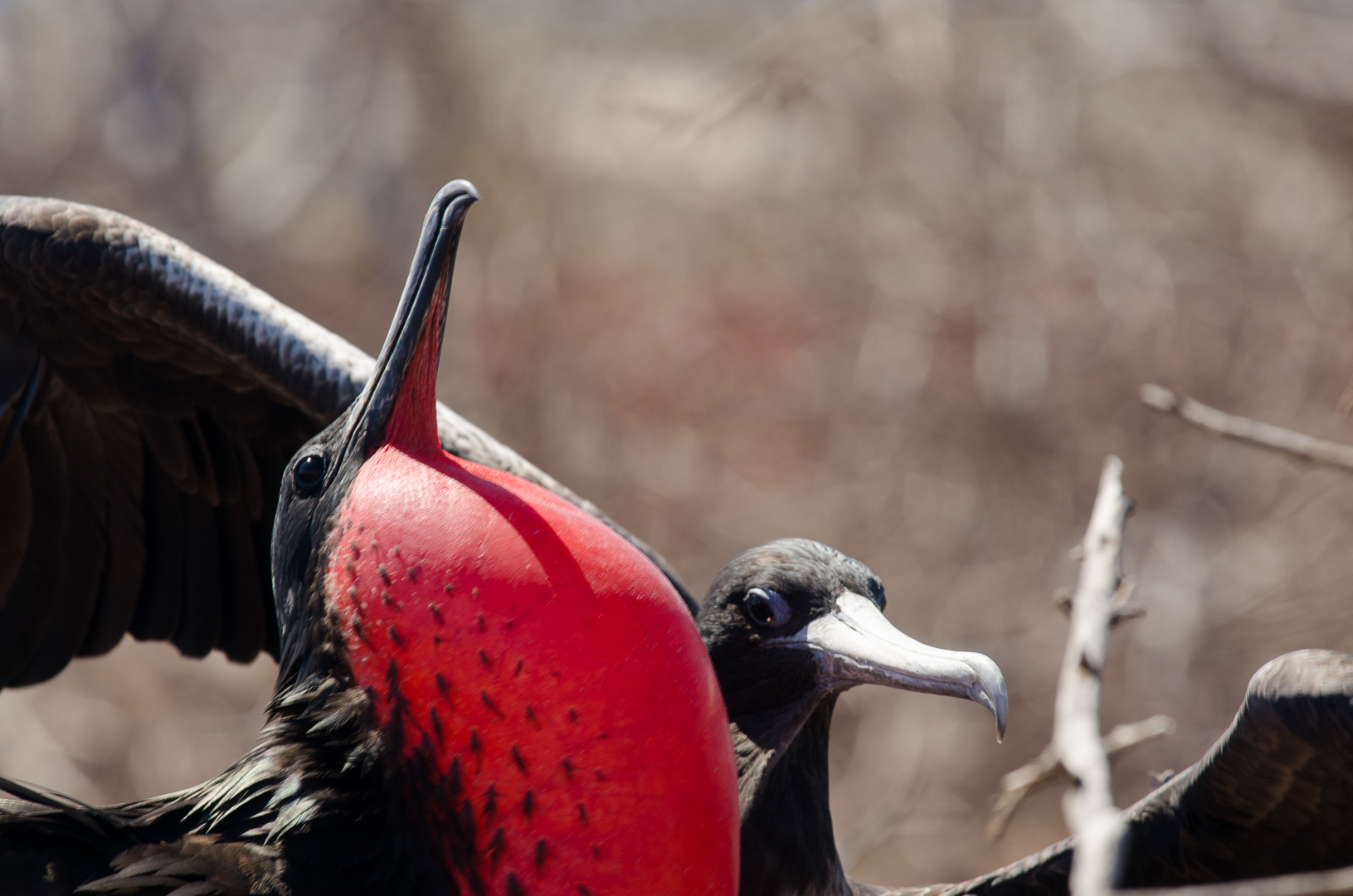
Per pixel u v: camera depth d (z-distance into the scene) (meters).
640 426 17.03
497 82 17.25
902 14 13.08
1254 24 14.36
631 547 3.57
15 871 3.55
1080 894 3.03
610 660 3.43
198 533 5.64
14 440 5.30
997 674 3.67
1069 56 14.52
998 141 14.53
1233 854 4.23
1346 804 3.94
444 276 3.68
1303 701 3.75
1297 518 13.30
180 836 3.68
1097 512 4.06
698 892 3.53
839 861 4.45
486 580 3.44
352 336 18.59
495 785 3.46
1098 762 3.31
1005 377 14.26
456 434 5.49
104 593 5.60
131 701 13.83
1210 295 14.55
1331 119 14.51
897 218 15.34
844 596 4.17
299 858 3.56
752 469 16.33
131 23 19.56
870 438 15.24
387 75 18.06
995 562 13.88
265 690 14.09
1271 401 14.02
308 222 19.61
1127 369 14.23
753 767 4.19
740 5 17.11
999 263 14.47
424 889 3.55
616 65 16.97
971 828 12.30
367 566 3.55
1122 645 12.96
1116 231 14.60
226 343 5.18
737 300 18.05
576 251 17.81
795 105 15.15
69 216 5.06
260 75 20.14
